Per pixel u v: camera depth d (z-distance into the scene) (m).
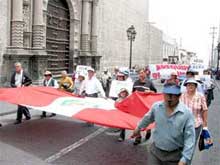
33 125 13.05
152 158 5.46
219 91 35.41
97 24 37.84
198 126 7.51
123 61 53.69
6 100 11.83
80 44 34.72
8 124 13.12
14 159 8.71
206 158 9.61
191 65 28.41
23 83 13.27
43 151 9.57
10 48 22.31
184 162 5.04
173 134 5.22
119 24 50.12
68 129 12.57
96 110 10.34
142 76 11.60
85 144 10.55
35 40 24.67
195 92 7.66
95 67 37.12
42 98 11.72
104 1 41.34
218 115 17.66
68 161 8.73
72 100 11.45
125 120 9.64
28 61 23.77
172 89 5.16
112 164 8.66
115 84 12.81
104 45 42.72
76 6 32.84
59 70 30.89
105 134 12.04
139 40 65.19
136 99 10.16
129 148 10.30
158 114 5.35
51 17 28.75
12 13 22.45
